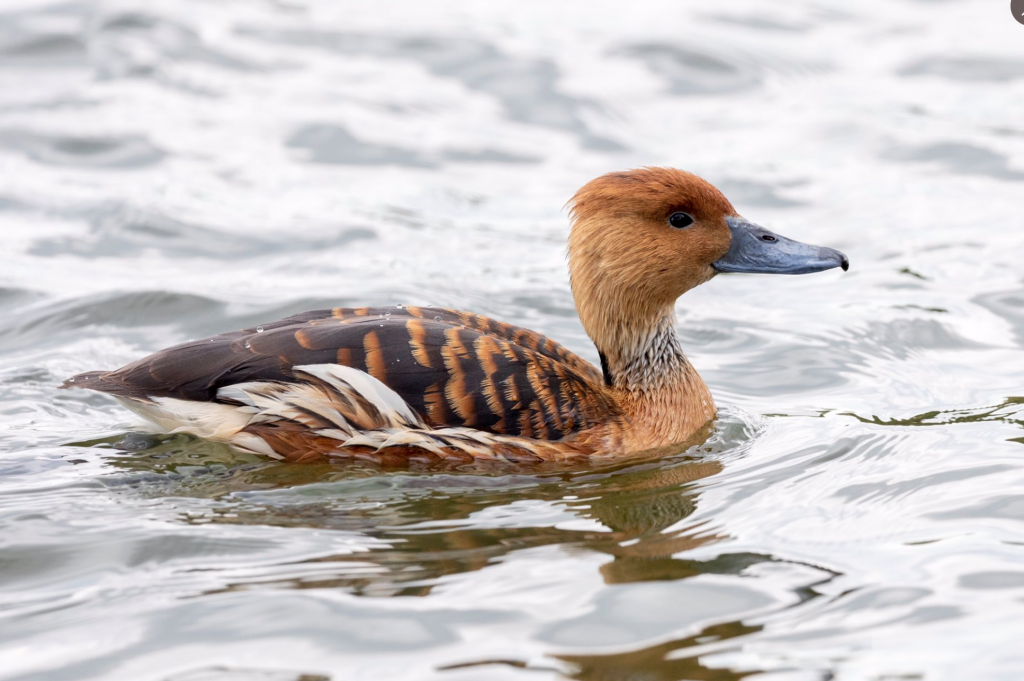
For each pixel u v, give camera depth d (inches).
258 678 339.9
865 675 334.6
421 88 1038.4
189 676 341.1
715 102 1028.5
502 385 486.0
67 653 353.7
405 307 520.4
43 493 459.2
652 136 967.0
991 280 711.1
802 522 433.7
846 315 676.7
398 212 839.7
